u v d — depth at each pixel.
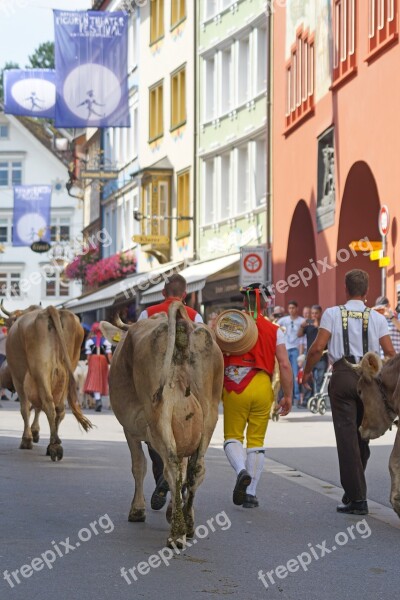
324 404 24.92
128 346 9.59
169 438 8.88
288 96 35.34
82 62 39.34
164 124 50.16
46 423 22.61
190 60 46.66
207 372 9.26
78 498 11.79
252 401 11.16
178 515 8.95
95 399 27.34
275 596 7.60
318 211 31.48
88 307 51.12
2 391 32.59
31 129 90.25
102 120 39.28
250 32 40.22
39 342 15.22
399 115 24.17
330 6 29.95
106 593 7.63
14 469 14.23
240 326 11.05
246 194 41.47
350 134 28.09
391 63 24.77
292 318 27.27
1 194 90.31
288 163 35.16
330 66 29.89
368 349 11.04
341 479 10.96
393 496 10.08
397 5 24.45
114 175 55.47
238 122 41.22
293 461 15.57
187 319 9.18
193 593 7.66
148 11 52.81
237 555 8.91
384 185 25.25
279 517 10.74
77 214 89.00
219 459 15.93
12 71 48.88
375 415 10.72
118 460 15.46
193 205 45.84
